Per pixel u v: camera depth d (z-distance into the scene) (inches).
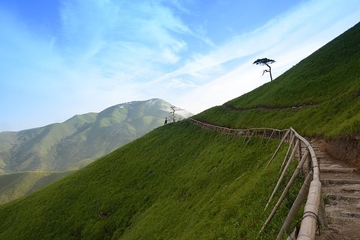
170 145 2623.0
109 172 2509.8
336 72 1830.7
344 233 269.3
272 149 1182.3
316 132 1082.7
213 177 1391.5
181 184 1707.7
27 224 2086.6
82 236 1787.6
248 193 672.4
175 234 1050.1
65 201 2225.6
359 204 333.7
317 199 180.5
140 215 1684.3
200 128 2711.6
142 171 2294.5
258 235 381.7
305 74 2215.8
